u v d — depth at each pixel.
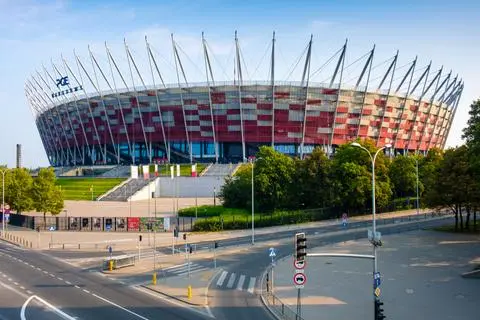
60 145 198.00
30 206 88.56
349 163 92.00
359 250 59.78
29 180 93.69
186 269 51.62
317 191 93.06
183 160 165.88
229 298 39.03
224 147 161.88
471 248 60.53
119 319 32.59
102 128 172.12
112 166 166.00
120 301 38.00
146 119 160.25
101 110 168.50
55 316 33.38
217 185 129.00
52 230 80.06
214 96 150.88
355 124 155.38
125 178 143.12
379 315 29.53
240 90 147.50
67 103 177.50
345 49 145.12
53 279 46.75
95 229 83.69
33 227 87.31
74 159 191.25
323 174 93.19
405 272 47.50
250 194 90.88
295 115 150.38
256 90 147.75
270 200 90.38
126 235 77.94
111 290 42.12
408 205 112.12
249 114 150.00
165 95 154.88
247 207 92.38
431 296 38.34
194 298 38.78
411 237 70.38
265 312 34.69
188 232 78.88
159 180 134.25
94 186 136.00
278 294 39.91
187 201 118.88
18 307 35.88
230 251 62.31
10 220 96.69
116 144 174.50
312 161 93.62
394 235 72.56
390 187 102.81
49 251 64.81
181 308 35.84
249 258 57.38
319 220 92.62
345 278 45.53
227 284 44.19
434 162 114.06
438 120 184.00
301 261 30.95
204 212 89.94
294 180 93.31
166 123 157.75
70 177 154.75
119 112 164.88
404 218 95.06
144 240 72.62
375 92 155.00
